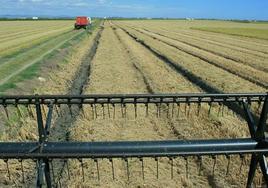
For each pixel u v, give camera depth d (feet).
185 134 39.75
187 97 21.79
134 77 71.51
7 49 115.85
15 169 31.50
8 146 19.38
